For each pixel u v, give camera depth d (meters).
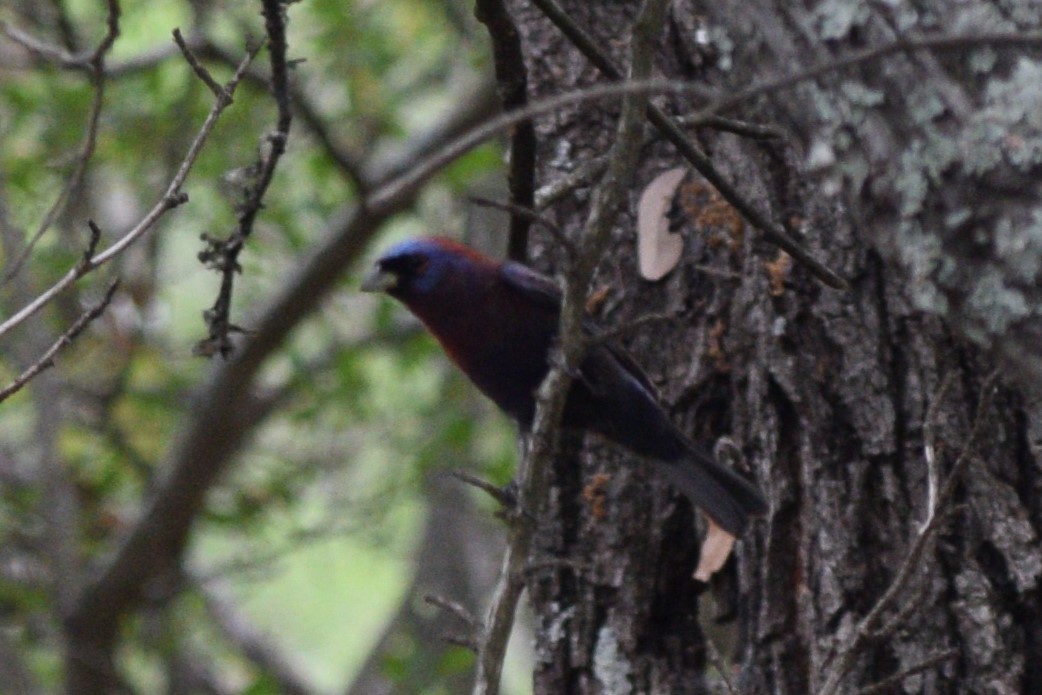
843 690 7.46
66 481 15.80
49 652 17.56
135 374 18.08
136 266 16.97
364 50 17.34
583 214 9.25
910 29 5.21
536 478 6.27
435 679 15.12
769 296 8.27
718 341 8.52
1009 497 7.58
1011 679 7.32
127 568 15.55
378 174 15.92
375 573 22.53
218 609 20.03
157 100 16.19
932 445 6.51
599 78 9.34
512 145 7.74
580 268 6.20
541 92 9.45
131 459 18.08
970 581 7.50
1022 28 5.04
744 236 8.57
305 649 22.58
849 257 8.17
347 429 18.22
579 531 8.66
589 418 8.49
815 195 8.41
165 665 18.64
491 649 6.05
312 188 16.84
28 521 17.30
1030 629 7.45
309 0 17.14
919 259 5.14
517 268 8.94
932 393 7.83
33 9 15.93
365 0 17.94
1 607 16.92
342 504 17.39
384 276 9.05
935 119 5.12
